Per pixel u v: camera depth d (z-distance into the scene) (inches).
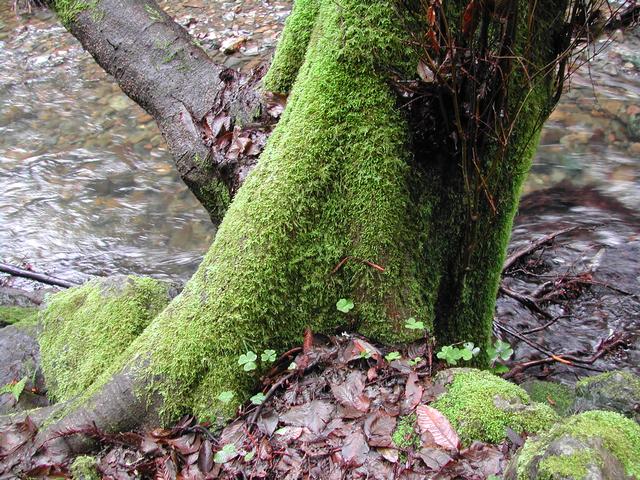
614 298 192.1
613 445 72.4
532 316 187.8
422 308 117.1
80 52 396.2
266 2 429.4
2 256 244.4
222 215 161.2
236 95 160.9
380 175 111.2
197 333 113.7
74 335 143.6
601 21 104.0
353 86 110.6
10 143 316.2
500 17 94.1
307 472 95.8
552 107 109.3
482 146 110.9
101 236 256.7
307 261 114.0
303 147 112.8
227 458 101.7
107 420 113.7
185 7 433.1
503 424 96.0
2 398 139.9
